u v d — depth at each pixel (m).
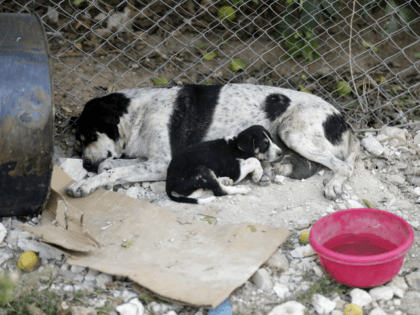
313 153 2.25
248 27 3.19
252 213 2.09
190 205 2.11
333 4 2.69
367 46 2.91
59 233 1.87
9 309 1.69
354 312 1.67
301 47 2.91
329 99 2.83
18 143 1.84
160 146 2.25
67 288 1.78
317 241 1.84
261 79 2.93
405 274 1.83
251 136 2.19
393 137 2.46
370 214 1.88
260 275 1.79
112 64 2.95
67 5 3.20
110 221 1.98
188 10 3.26
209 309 1.70
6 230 1.94
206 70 2.97
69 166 2.26
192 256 1.84
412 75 2.99
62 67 2.90
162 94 2.34
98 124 2.27
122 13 3.20
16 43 1.92
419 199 2.18
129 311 1.69
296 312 1.70
